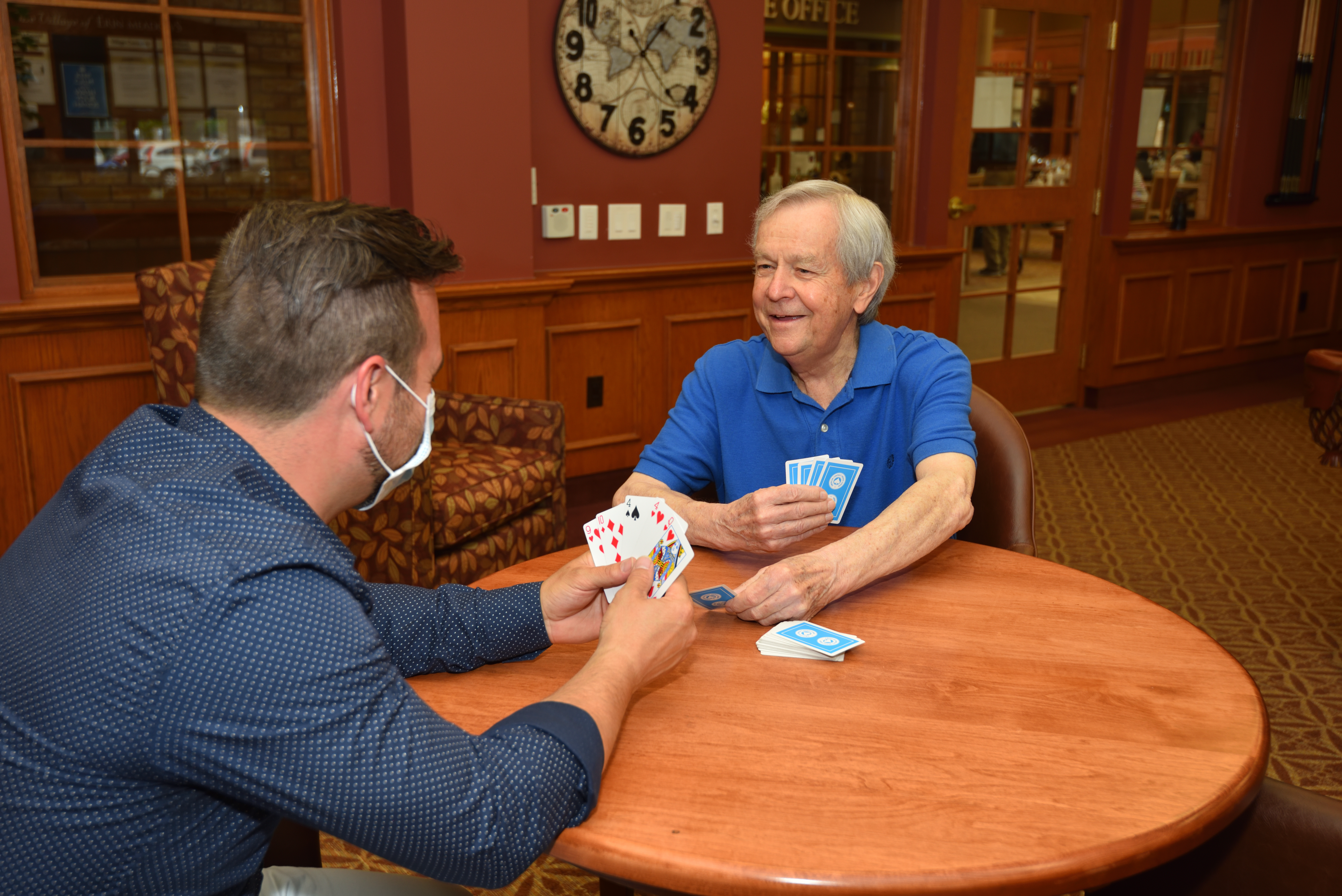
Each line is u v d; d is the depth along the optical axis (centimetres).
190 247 352
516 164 387
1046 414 614
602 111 418
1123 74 586
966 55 532
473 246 383
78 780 78
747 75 456
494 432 328
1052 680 125
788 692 121
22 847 79
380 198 378
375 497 101
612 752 101
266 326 86
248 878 90
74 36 320
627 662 107
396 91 364
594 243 430
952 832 93
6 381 308
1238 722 114
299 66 361
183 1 336
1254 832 115
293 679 79
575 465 441
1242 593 350
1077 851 90
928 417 184
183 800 81
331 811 81
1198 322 667
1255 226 679
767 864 88
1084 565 377
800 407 197
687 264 454
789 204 180
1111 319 621
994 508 194
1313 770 242
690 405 204
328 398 88
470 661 127
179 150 344
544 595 129
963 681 124
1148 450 538
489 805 86
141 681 77
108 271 338
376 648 85
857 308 187
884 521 156
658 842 92
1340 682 286
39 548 88
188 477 84
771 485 202
